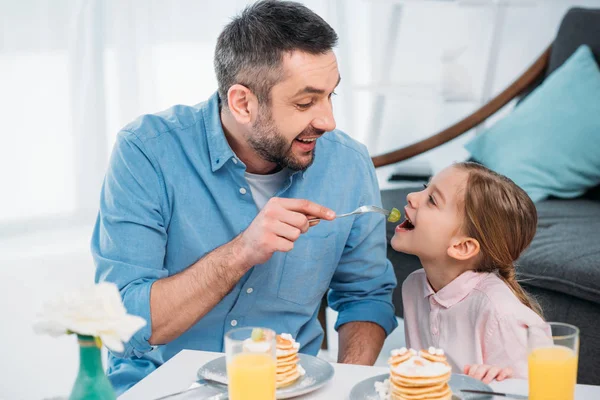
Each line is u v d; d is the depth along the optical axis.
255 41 1.56
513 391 1.30
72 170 4.37
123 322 1.03
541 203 2.92
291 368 1.29
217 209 1.70
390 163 3.04
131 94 4.40
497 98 3.13
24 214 4.31
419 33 4.53
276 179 1.73
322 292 1.83
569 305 2.27
